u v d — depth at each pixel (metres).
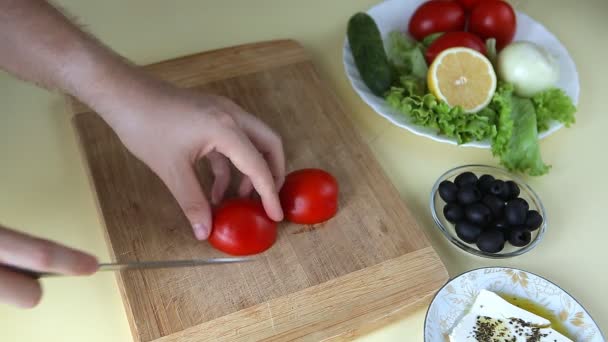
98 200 0.58
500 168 0.64
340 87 0.71
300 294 0.55
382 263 0.57
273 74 0.69
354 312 0.54
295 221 0.58
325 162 0.63
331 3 0.79
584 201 0.63
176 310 0.53
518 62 0.67
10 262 0.40
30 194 0.60
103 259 0.57
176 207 0.59
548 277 0.58
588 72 0.74
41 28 0.51
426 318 0.53
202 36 0.74
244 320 0.53
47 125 0.65
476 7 0.73
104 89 0.52
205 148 0.54
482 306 0.53
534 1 0.81
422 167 0.65
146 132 0.53
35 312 0.54
